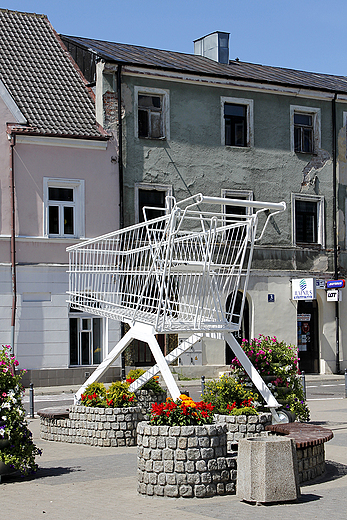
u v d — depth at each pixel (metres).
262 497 7.73
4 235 23.80
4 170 24.05
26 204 24.22
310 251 29.69
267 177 29.03
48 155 24.70
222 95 28.34
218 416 11.07
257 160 28.88
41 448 11.93
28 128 24.31
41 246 24.34
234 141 28.84
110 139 25.92
